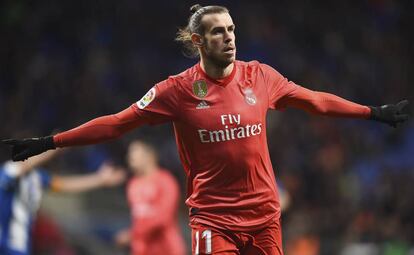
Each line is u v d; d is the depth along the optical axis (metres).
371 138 56.81
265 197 16.52
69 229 43.91
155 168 33.06
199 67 16.59
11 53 56.62
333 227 45.56
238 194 16.41
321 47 63.31
